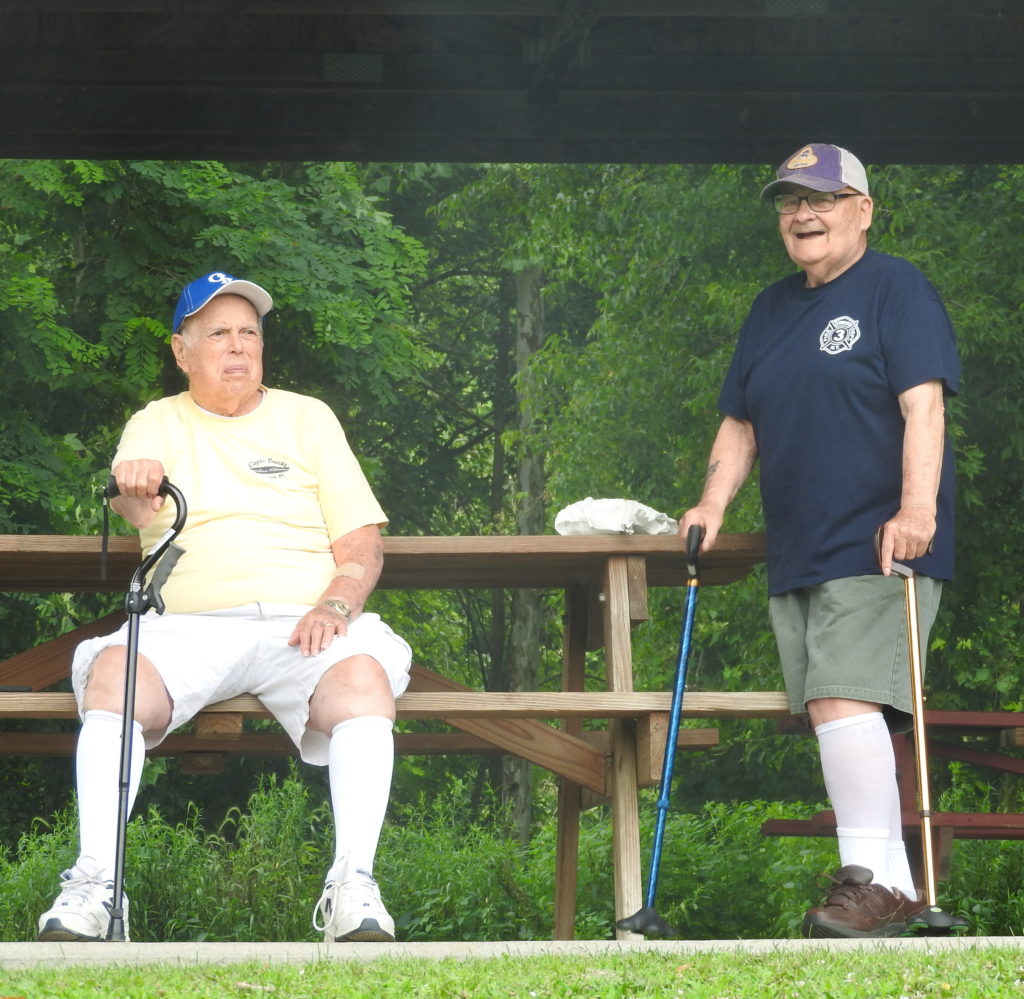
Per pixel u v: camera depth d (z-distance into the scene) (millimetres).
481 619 53969
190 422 9117
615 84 14109
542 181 33781
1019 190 23594
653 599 28438
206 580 8656
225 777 35531
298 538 8898
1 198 31000
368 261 35688
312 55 13898
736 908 17453
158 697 8148
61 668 10695
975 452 22406
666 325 28906
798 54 14109
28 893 15609
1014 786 21828
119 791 7527
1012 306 23375
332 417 9328
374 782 7906
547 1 12914
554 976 5223
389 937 7320
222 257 33219
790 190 9055
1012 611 24875
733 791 31906
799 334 9016
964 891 14672
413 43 14023
